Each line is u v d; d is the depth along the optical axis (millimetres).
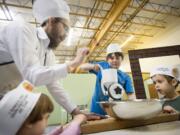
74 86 3098
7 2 3357
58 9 726
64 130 504
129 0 2957
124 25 4418
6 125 339
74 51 6238
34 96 384
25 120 346
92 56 6605
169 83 1261
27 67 551
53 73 574
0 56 613
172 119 715
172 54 2129
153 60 2957
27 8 3531
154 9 4043
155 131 545
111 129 586
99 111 1260
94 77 3242
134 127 623
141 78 1918
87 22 4199
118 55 1410
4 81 640
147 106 569
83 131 539
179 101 1132
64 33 793
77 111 792
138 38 5648
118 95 875
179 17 4359
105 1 3428
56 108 2990
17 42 568
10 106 347
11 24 612
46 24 756
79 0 3453
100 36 4488
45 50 780
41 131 378
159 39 5082
